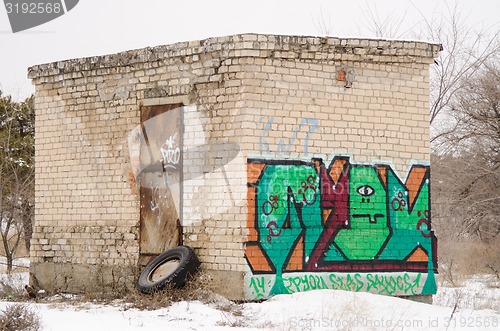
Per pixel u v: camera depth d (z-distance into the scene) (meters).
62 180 17.38
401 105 15.99
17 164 27.28
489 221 26.97
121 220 16.42
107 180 16.67
